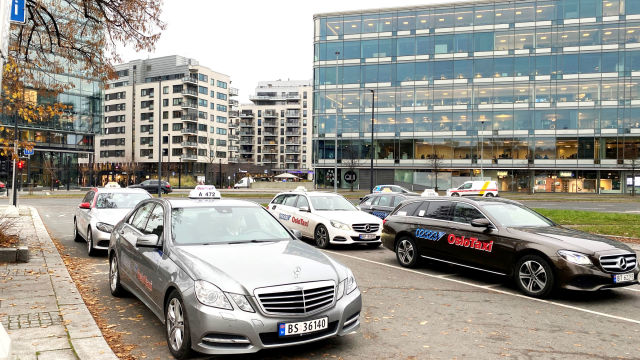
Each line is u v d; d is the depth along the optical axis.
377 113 53.81
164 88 95.38
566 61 49.34
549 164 49.84
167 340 4.30
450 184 52.47
